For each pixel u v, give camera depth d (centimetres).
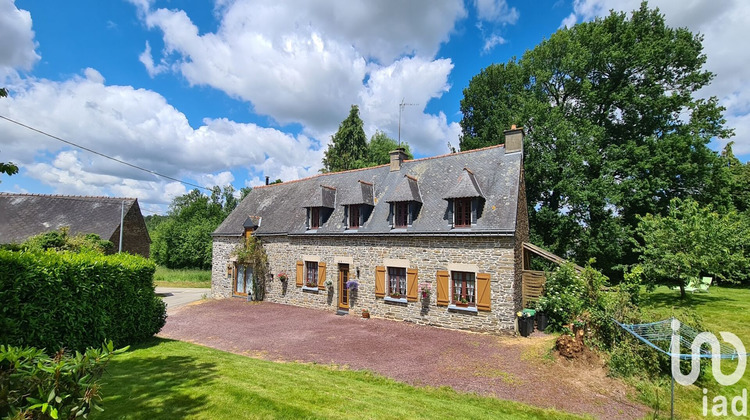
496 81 2820
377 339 1212
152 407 549
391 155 1841
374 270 1565
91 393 370
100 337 820
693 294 1872
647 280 1700
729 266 1521
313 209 1836
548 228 2280
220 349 1105
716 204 2042
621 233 1959
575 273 1279
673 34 2141
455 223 1388
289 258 1895
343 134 3962
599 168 2152
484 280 1288
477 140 2742
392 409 637
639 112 2148
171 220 4528
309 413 571
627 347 884
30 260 668
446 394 783
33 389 341
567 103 2433
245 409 566
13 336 626
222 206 6059
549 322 1312
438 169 1670
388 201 1538
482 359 1001
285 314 1645
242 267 2142
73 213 2609
